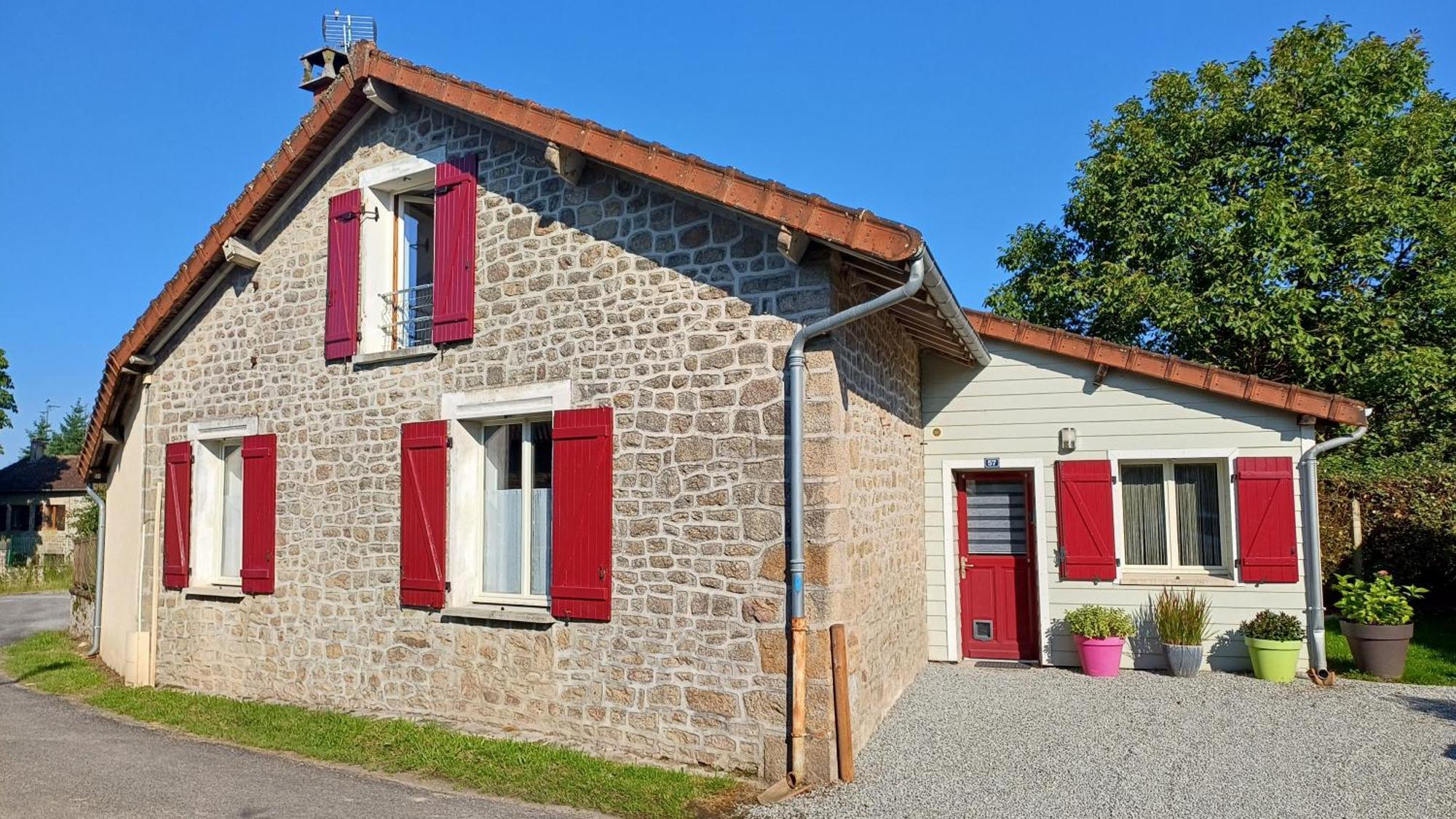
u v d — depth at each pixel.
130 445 10.70
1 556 29.78
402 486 7.49
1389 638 8.05
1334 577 11.16
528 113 6.62
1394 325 12.02
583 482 6.42
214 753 6.53
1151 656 8.47
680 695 5.90
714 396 5.95
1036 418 8.98
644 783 5.47
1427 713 6.71
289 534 8.28
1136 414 8.69
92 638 11.97
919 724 6.57
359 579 7.72
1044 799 5.08
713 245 6.05
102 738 7.09
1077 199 14.68
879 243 5.14
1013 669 8.66
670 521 6.05
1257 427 8.34
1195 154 13.74
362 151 8.26
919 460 8.98
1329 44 13.51
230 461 9.44
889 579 7.18
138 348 9.70
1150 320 13.26
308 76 10.17
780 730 5.53
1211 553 8.62
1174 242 12.95
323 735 6.79
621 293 6.42
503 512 7.33
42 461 35.81
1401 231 12.54
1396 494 11.16
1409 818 4.74
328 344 8.12
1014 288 15.91
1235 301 12.34
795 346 5.58
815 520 5.50
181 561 9.21
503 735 6.56
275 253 8.77
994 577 9.20
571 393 6.58
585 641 6.36
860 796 5.16
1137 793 5.16
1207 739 6.15
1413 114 12.81
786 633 5.56
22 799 5.45
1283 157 13.20
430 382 7.44
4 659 11.77
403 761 6.09
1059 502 8.84
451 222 7.43
